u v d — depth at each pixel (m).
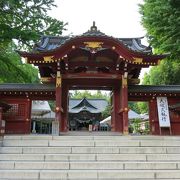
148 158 11.20
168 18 25.64
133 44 20.98
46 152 11.54
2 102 17.36
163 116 19.14
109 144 12.25
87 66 18.16
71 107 45.81
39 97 19.56
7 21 23.25
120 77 17.88
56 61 16.70
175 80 30.69
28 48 23.22
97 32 17.06
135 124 43.12
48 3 23.36
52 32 23.44
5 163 10.38
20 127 19.23
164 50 27.11
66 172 9.70
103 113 44.59
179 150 11.78
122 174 9.77
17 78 24.17
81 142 12.23
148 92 19.17
